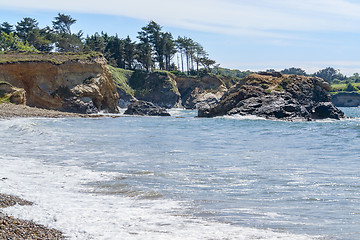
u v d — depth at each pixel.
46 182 13.19
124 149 22.05
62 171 15.20
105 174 14.63
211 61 165.62
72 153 20.33
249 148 22.83
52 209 9.88
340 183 12.97
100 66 75.88
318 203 10.57
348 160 18.17
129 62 149.38
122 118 59.19
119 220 9.08
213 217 9.35
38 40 136.25
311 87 64.25
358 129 35.69
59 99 68.94
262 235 8.12
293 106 55.19
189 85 141.25
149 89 130.88
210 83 140.75
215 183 13.09
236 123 46.19
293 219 9.20
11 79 67.56
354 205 10.31
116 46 146.25
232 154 20.14
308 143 25.78
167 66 159.50
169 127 41.03
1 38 130.62
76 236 7.97
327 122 49.53
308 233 8.24
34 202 10.53
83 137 28.70
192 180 13.57
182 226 8.68
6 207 9.91
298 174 14.65
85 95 71.56
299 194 11.56
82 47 140.25
